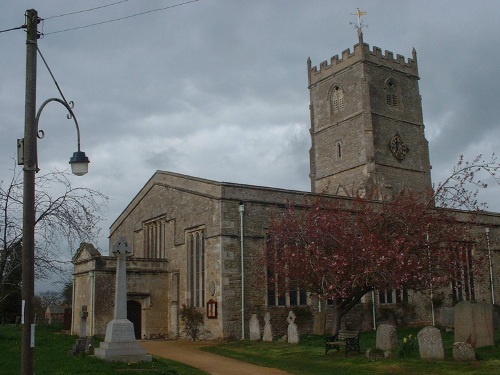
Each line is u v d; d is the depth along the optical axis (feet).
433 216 87.61
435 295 125.08
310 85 191.01
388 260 74.95
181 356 77.56
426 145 180.45
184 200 115.03
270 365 65.82
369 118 167.22
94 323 103.71
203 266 107.14
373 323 115.65
